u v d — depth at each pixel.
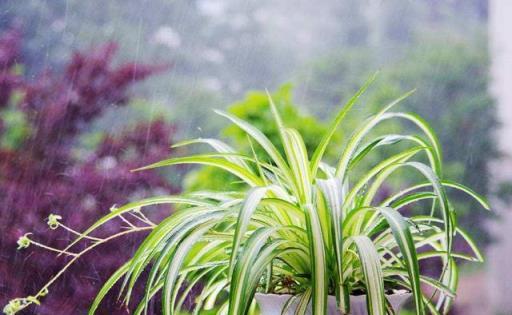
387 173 1.23
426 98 2.80
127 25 2.70
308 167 1.15
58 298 2.26
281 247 1.16
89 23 2.66
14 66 2.57
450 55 2.83
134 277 1.19
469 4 2.86
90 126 2.60
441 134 2.79
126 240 2.33
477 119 2.81
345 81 2.78
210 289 1.35
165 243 1.15
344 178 1.19
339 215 1.00
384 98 2.77
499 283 2.63
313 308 0.98
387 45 2.82
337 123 1.17
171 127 2.64
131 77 2.64
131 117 2.62
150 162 2.57
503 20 2.86
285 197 1.17
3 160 2.46
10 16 2.60
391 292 1.20
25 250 2.31
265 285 1.19
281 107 2.28
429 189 2.56
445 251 1.28
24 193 2.42
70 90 2.59
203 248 1.28
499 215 2.71
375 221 1.23
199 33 2.73
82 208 2.42
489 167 2.77
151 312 2.15
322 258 1.00
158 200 1.24
